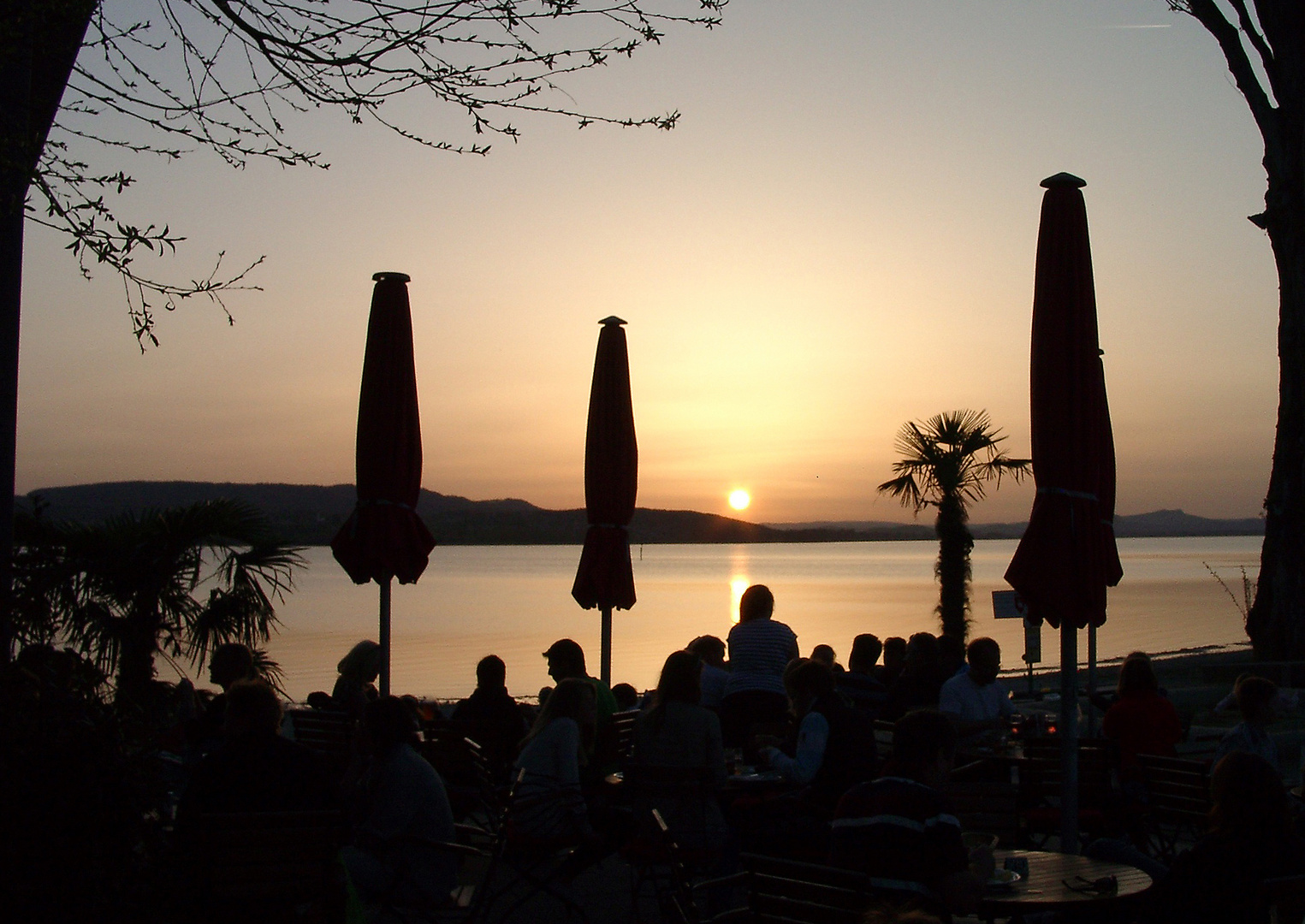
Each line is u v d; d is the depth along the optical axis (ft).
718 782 18.95
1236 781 12.80
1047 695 41.09
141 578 29.76
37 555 28.94
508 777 24.80
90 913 12.95
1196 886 12.57
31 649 15.56
